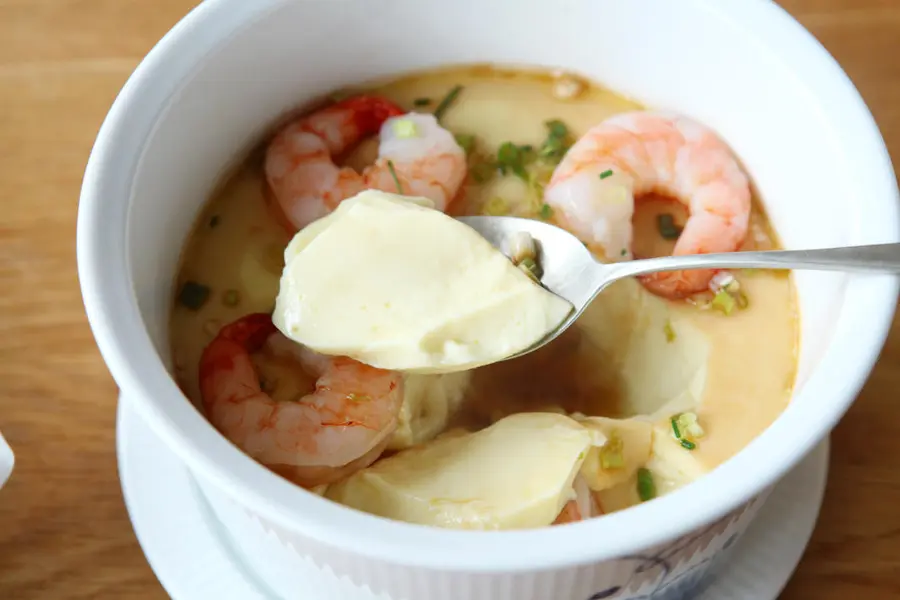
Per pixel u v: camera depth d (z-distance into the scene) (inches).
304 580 11.3
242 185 12.9
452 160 12.6
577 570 9.9
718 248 12.2
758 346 12.1
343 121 12.9
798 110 11.8
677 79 12.8
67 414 13.5
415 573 9.9
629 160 12.4
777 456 10.0
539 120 13.2
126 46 15.2
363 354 11.3
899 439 13.3
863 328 10.5
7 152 14.6
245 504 9.9
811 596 12.7
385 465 11.3
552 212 12.5
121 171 11.1
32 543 12.9
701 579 12.1
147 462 12.8
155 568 12.4
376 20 12.7
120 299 10.6
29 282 14.0
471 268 11.4
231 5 11.9
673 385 12.2
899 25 15.3
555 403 12.1
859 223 11.0
